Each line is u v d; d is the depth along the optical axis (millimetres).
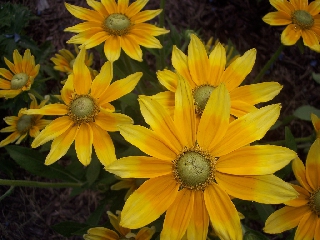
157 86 288
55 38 405
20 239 352
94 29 239
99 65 388
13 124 273
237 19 407
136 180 245
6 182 229
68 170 252
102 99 207
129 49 232
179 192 161
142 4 248
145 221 151
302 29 246
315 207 183
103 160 195
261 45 398
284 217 183
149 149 157
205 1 414
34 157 239
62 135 202
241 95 194
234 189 155
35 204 360
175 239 152
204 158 161
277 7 247
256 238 170
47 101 267
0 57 331
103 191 278
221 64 200
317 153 181
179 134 162
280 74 386
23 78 265
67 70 309
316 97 379
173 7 410
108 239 208
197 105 195
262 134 156
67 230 255
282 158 150
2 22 341
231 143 159
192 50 199
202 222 156
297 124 365
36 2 417
